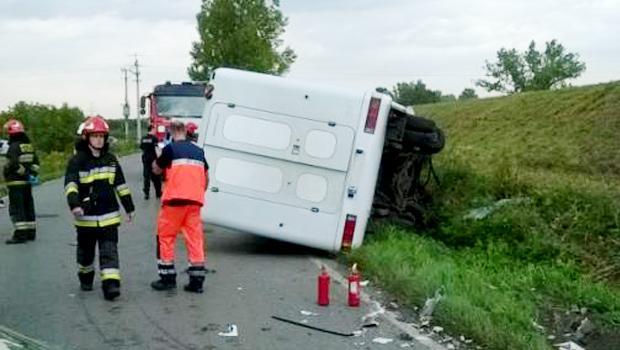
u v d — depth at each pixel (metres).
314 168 10.79
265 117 10.88
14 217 11.70
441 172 15.07
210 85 11.02
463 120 38.53
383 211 12.91
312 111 10.80
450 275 8.75
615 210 12.05
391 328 7.03
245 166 10.91
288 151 10.82
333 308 7.79
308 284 8.97
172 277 8.46
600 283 9.48
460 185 14.65
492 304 7.76
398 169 13.25
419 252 10.54
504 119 34.44
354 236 10.75
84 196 7.94
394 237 11.66
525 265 10.60
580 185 13.89
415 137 12.82
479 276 9.28
